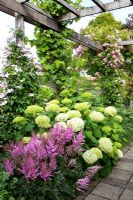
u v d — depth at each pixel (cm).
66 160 217
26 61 344
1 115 311
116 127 304
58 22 454
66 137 204
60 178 196
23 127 270
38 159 180
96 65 646
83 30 641
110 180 260
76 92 396
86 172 233
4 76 324
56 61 451
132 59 679
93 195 226
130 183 253
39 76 367
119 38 622
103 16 807
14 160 186
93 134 281
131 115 514
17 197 185
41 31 446
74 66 494
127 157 341
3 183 179
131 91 707
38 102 349
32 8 387
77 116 272
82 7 423
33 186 186
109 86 590
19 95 327
